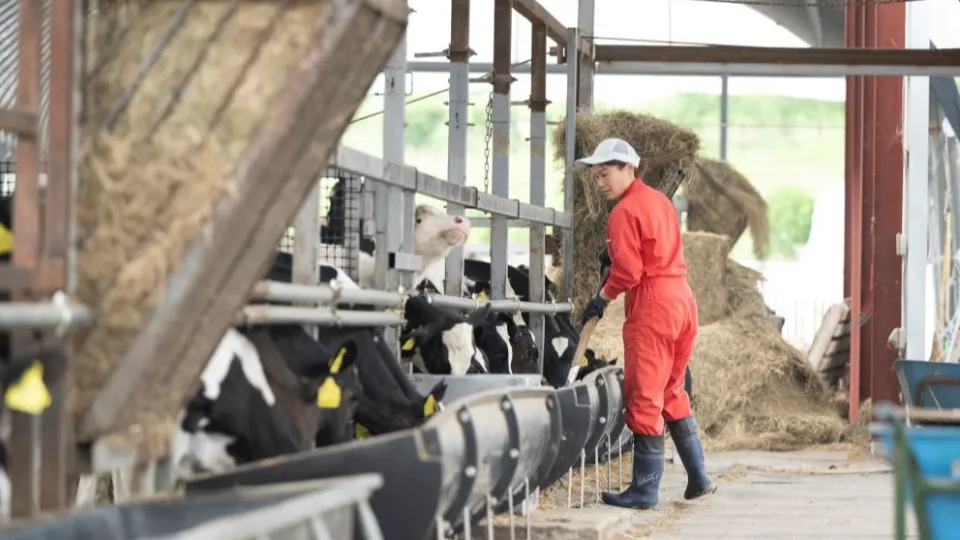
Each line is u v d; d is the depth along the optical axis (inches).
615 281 495.2
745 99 1909.4
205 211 231.0
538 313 620.7
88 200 235.0
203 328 248.1
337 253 454.0
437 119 1948.8
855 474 676.7
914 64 762.8
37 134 223.8
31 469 218.5
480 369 510.9
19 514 217.5
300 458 263.3
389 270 434.3
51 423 221.0
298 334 329.7
